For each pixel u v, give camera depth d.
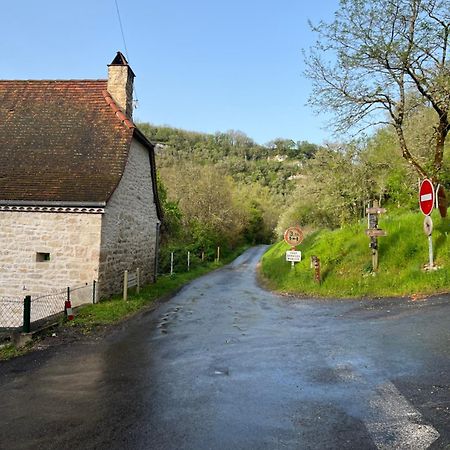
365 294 10.67
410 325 7.01
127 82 16.12
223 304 12.14
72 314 9.98
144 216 17.22
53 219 12.77
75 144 14.44
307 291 12.64
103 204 12.49
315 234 24.00
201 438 3.87
